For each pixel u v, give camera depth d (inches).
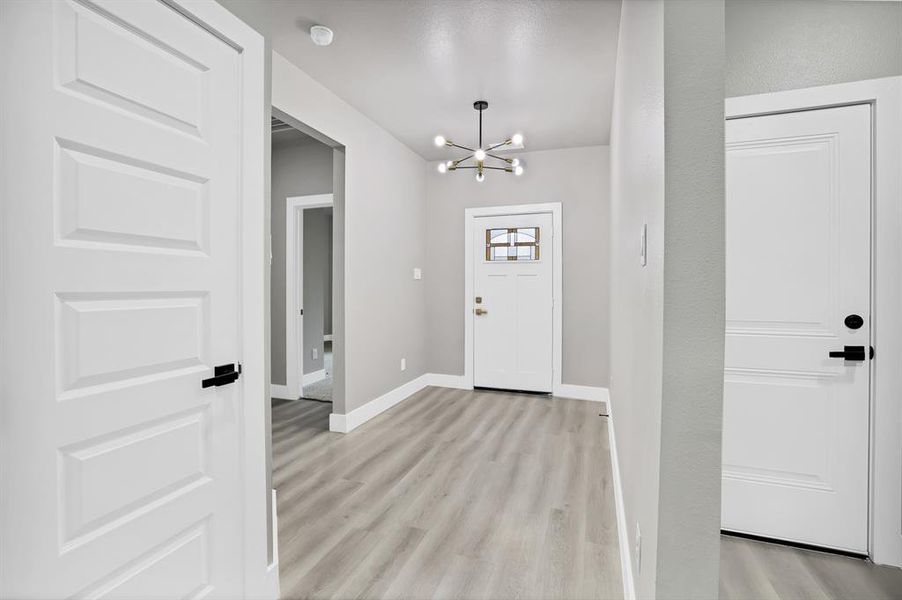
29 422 37.2
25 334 37.0
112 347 43.6
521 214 186.5
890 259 45.1
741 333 49.9
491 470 108.7
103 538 42.6
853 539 48.5
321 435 135.7
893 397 45.8
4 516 35.7
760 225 48.4
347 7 89.1
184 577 51.0
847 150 45.9
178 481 50.1
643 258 52.2
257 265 60.3
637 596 54.4
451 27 96.2
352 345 142.2
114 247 43.7
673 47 36.8
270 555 64.6
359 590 65.7
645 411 49.1
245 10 59.0
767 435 50.3
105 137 42.5
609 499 93.9
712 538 37.9
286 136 170.6
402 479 103.8
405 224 179.5
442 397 179.9
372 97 132.2
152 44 46.8
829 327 47.3
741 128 48.5
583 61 109.8
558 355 180.4
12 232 36.2
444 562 72.4
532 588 66.1
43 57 38.0
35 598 37.5
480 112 136.7
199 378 52.5
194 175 51.6
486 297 191.6
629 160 72.8
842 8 45.9
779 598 49.4
